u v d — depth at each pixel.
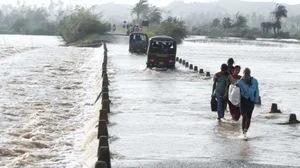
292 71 47.56
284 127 20.31
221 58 61.31
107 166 13.55
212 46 92.56
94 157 15.06
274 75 43.09
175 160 15.05
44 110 25.09
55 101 28.16
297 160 15.38
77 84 35.84
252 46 99.75
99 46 84.19
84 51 70.19
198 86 32.84
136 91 29.69
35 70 43.22
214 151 16.22
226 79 21.06
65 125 21.88
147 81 34.75
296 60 63.44
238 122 21.02
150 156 15.44
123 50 68.12
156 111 23.33
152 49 42.31
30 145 18.11
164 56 42.38
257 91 17.91
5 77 37.53
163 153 15.84
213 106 21.42
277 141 17.84
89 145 17.11
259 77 41.06
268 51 82.50
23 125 21.53
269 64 55.72
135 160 14.96
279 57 68.12
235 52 75.81
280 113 23.39
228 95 20.80
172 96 28.09
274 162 15.09
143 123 20.48
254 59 62.88
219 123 20.78
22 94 30.03
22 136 19.48
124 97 27.28
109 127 19.56
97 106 24.94
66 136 19.81
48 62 51.34
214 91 21.34
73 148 17.95
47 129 20.67
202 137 18.20
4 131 20.02
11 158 16.53
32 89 32.28
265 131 19.45
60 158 16.55
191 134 18.66
